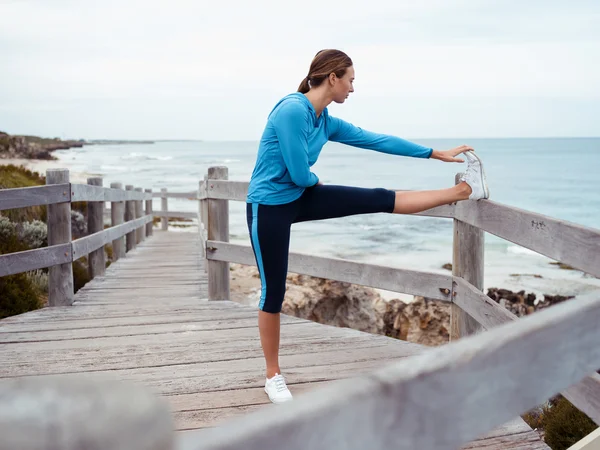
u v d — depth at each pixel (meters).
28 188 4.60
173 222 27.44
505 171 58.44
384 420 0.50
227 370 3.26
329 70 2.68
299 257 4.07
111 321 4.36
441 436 0.56
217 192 4.83
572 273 16.78
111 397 0.33
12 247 7.11
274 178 2.70
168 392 2.94
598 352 0.80
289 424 0.43
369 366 3.27
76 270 7.35
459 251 3.22
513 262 18.48
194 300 5.08
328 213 2.85
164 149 163.25
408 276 3.51
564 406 3.91
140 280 7.03
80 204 12.91
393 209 2.86
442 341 9.02
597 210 34.44
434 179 51.94
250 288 10.95
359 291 9.75
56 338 3.92
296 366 3.28
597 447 1.46
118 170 69.00
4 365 3.37
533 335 0.68
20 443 0.30
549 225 2.14
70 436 0.31
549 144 139.12
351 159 81.81
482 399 0.61
